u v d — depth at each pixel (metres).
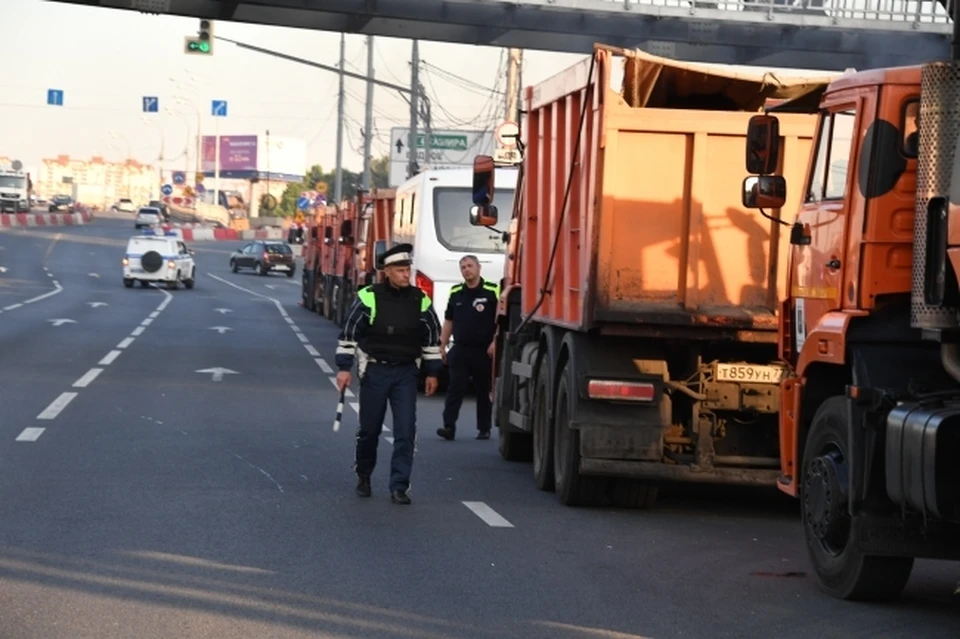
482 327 39.31
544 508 27.77
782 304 22.98
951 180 17.25
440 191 53.47
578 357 27.38
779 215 26.91
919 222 18.14
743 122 26.62
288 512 25.75
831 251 21.00
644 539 24.56
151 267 141.62
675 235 26.84
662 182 26.78
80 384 49.59
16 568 20.08
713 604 19.36
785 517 28.05
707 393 27.34
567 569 21.50
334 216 104.38
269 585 19.48
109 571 20.05
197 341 76.00
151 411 42.16
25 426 37.34
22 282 141.00
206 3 67.88
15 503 25.58
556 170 30.91
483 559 22.02
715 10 68.25
